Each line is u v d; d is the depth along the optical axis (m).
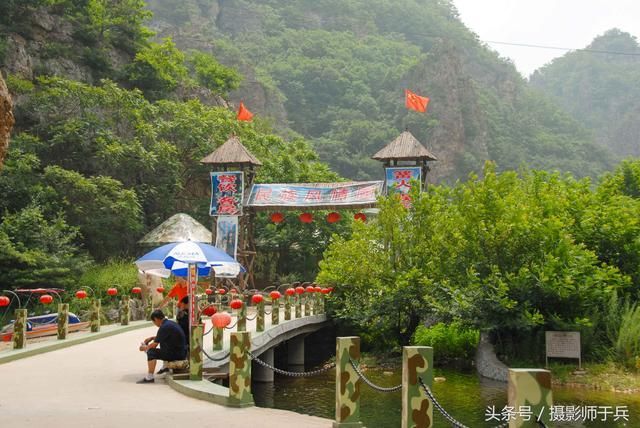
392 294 21.94
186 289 13.31
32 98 30.47
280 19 127.00
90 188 27.41
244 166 29.42
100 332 18.64
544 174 23.72
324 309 25.02
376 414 14.19
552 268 18.16
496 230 19.27
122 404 9.32
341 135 98.88
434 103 100.06
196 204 36.59
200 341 11.05
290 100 105.75
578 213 21.86
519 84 134.75
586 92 148.00
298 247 35.62
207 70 52.66
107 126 31.56
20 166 26.78
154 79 40.31
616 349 18.83
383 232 23.47
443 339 21.56
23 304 23.78
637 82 143.25
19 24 34.44
